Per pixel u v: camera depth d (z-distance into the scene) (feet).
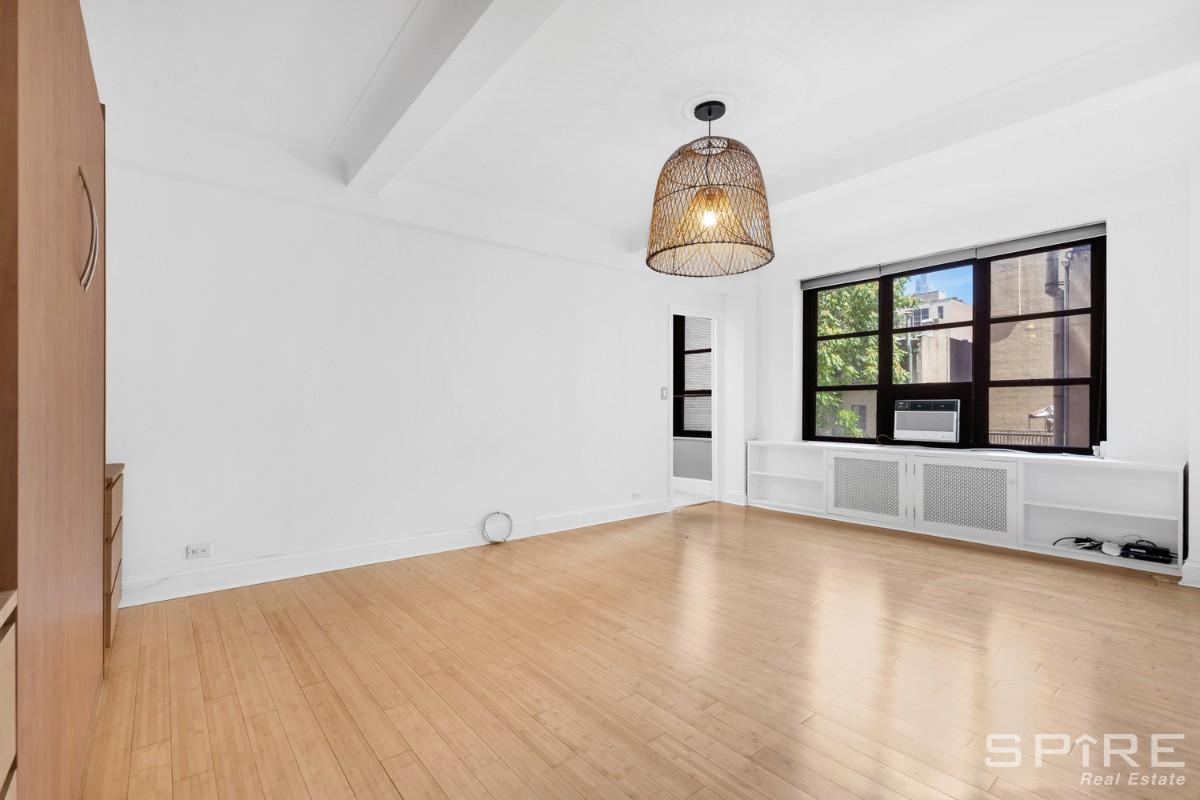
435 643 8.39
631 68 8.45
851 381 18.15
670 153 11.50
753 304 20.26
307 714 6.48
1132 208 12.33
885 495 16.19
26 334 3.10
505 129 10.45
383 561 12.69
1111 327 12.62
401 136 9.50
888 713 6.47
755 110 9.70
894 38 7.77
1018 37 7.74
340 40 7.92
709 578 11.53
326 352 12.02
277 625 9.05
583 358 16.55
